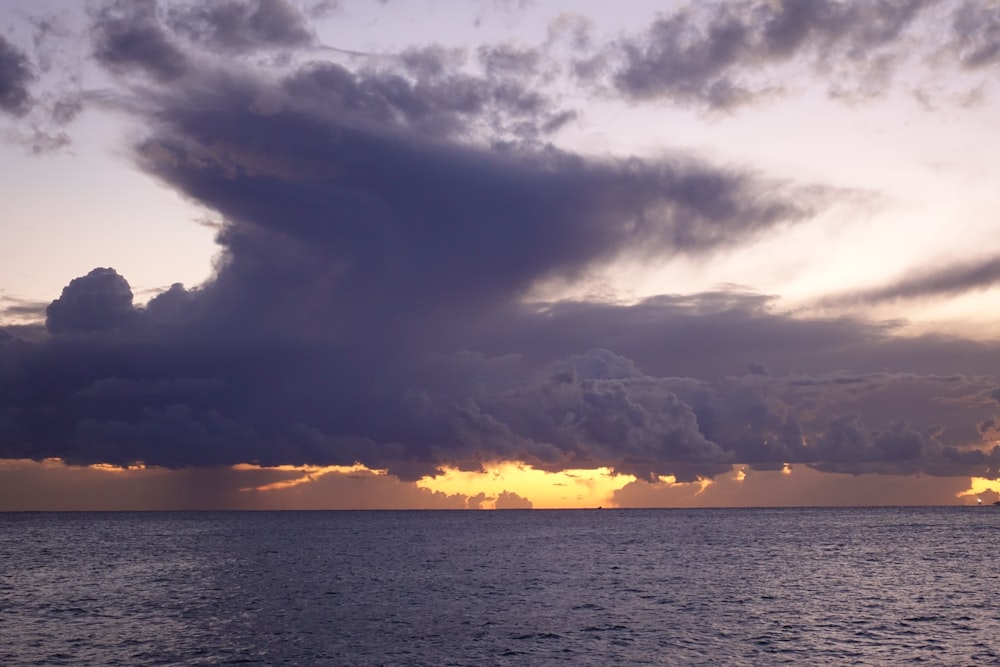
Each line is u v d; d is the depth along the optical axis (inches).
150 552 5049.2
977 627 2174.0
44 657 1854.1
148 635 2107.5
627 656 1847.9
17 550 5255.9
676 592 2913.4
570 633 2112.5
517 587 3095.5
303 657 1844.2
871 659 1809.8
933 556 4372.5
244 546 5600.4
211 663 1791.3
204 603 2696.9
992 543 5374.0
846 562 4060.0
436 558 4475.9
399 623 2267.5
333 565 4079.7
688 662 1790.1
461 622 2279.8
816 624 2230.6
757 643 1982.0
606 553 4766.2
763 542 5674.2
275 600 2760.8
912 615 2369.6
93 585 3255.4
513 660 1812.3
